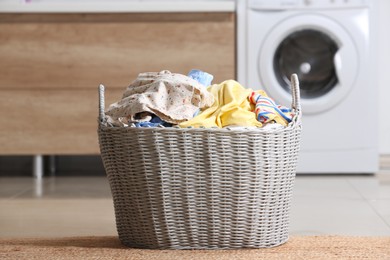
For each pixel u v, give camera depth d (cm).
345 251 210
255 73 426
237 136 204
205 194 206
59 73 424
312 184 386
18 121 429
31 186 388
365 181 399
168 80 221
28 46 423
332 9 424
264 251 210
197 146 204
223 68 419
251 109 229
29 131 429
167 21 418
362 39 425
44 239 234
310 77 433
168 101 217
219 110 218
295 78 224
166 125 217
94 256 204
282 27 422
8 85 425
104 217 282
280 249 213
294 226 260
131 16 420
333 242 224
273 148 209
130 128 206
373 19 427
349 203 315
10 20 423
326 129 430
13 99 427
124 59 421
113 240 230
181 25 418
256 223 211
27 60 424
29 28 423
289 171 218
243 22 425
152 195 207
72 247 218
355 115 430
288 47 431
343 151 432
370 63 428
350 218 277
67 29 421
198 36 418
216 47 418
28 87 426
